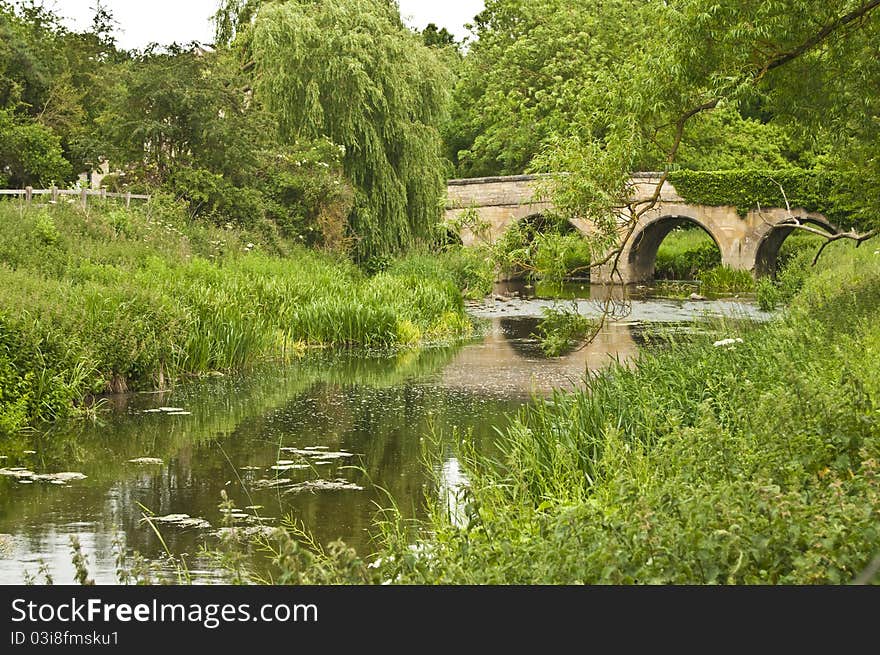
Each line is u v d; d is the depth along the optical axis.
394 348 23.09
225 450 12.45
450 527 6.24
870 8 11.64
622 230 12.07
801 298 19.88
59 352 14.99
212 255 26.05
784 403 6.26
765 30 11.01
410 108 34.16
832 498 4.78
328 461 11.84
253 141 31.09
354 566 4.93
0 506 9.87
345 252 32.44
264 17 32.88
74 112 36.00
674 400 10.59
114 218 24.92
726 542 4.44
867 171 16.55
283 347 21.80
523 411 14.43
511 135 54.00
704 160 49.47
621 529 4.80
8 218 22.72
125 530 9.07
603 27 54.19
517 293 41.16
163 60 30.53
